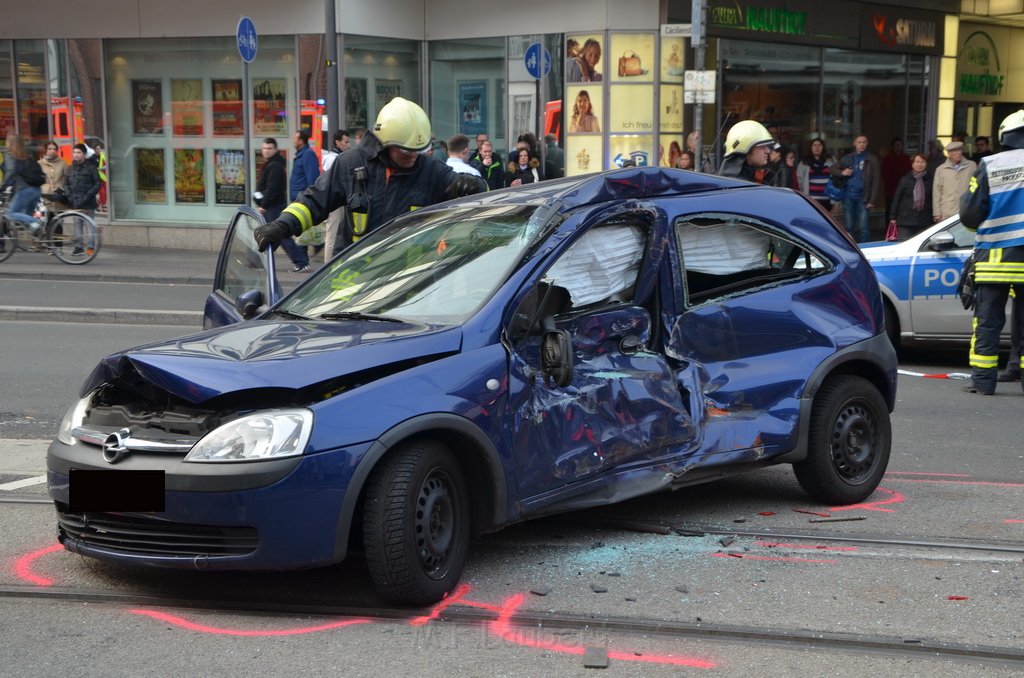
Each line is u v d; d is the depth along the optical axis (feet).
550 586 15.37
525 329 15.70
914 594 15.16
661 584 15.49
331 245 47.26
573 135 65.41
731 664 12.94
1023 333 30.01
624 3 63.26
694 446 17.47
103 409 15.03
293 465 13.46
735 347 18.26
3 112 71.51
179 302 45.98
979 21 85.25
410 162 22.24
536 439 15.52
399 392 14.25
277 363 14.15
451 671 12.70
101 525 14.49
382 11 65.62
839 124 74.13
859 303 19.69
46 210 58.59
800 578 15.75
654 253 17.52
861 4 73.97
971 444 24.35
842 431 19.24
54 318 42.68
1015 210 28.89
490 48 66.90
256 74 66.33
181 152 68.90
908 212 53.57
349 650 13.25
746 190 19.15
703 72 49.42
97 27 68.64
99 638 13.62
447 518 14.79
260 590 15.16
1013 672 12.77
